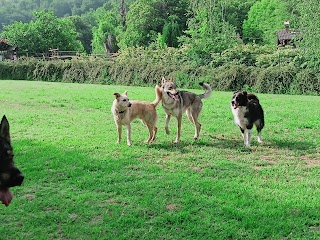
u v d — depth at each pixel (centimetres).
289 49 2802
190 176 718
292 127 1183
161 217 536
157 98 985
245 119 949
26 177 696
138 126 1181
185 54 3123
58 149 891
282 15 4825
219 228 507
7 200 470
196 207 570
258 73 2597
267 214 548
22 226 515
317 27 2495
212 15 3388
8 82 3091
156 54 3181
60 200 596
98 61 3284
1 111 1455
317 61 2503
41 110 1495
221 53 3009
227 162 810
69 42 5772
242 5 5806
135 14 5803
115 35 6600
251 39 5284
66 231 500
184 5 5656
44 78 3409
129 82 3016
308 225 525
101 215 550
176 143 980
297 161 838
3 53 4800
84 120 1275
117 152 877
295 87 2494
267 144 984
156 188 646
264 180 702
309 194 630
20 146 916
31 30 5447
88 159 812
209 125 1202
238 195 621
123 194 623
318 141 1009
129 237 487
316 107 1638
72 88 2491
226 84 2638
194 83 2759
